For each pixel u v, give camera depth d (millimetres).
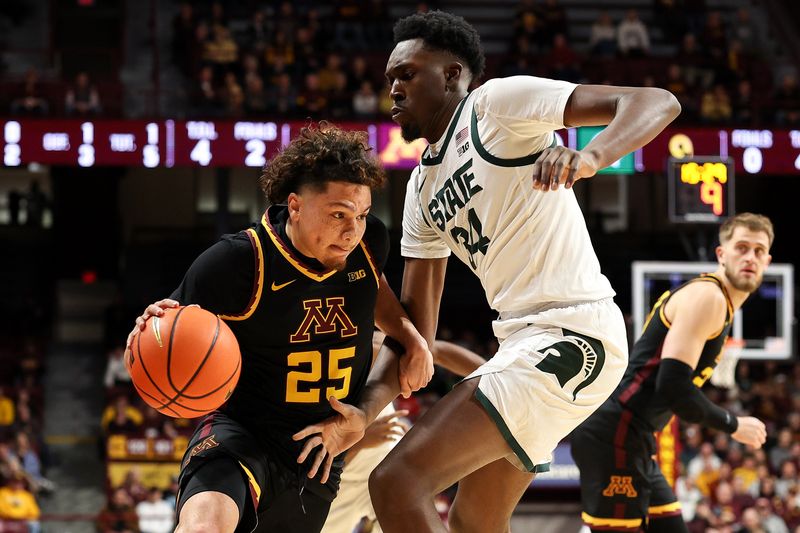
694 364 4977
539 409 3537
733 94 17719
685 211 9953
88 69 20266
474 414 3508
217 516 3344
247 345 3639
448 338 17031
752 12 21719
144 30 20859
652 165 15031
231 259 3541
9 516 12484
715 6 21797
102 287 21016
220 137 14719
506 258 3684
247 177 22406
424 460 3455
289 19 19156
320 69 17953
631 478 5258
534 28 19547
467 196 3711
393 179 21938
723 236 5152
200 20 19594
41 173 22859
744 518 11945
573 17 21828
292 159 3508
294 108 15883
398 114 3846
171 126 14625
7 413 15281
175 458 14016
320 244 3516
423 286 4168
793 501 12383
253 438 3654
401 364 4004
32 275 21062
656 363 5180
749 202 21938
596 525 5328
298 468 3707
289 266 3576
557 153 3078
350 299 3697
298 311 3613
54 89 16859
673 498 5418
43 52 19766
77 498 14906
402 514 3387
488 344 17734
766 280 11438
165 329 3363
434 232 4094
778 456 13648
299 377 3680
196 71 18016
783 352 11312
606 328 3639
